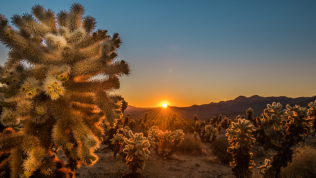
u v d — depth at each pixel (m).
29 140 1.54
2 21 1.70
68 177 1.78
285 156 4.43
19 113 1.52
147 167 6.41
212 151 9.53
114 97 2.05
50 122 1.75
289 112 4.62
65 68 1.69
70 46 1.85
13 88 1.59
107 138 8.94
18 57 1.79
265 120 4.54
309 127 4.41
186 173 6.21
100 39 2.08
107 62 2.00
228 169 6.90
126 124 13.78
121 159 7.23
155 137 8.44
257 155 8.46
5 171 1.59
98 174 5.44
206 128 14.30
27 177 1.48
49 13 2.09
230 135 4.45
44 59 1.77
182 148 9.80
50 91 1.54
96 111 2.10
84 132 1.70
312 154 5.73
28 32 1.85
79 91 1.82
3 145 1.50
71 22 2.15
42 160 1.53
